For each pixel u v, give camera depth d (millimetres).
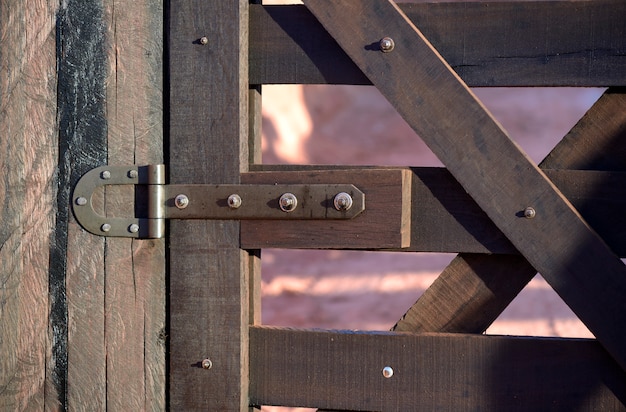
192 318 2061
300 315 6879
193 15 2014
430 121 1931
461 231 1971
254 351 2090
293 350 2062
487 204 1912
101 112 2061
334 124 11195
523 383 1951
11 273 2104
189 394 2072
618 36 1884
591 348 1915
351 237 1968
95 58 2057
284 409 4363
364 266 7852
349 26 1959
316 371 2053
